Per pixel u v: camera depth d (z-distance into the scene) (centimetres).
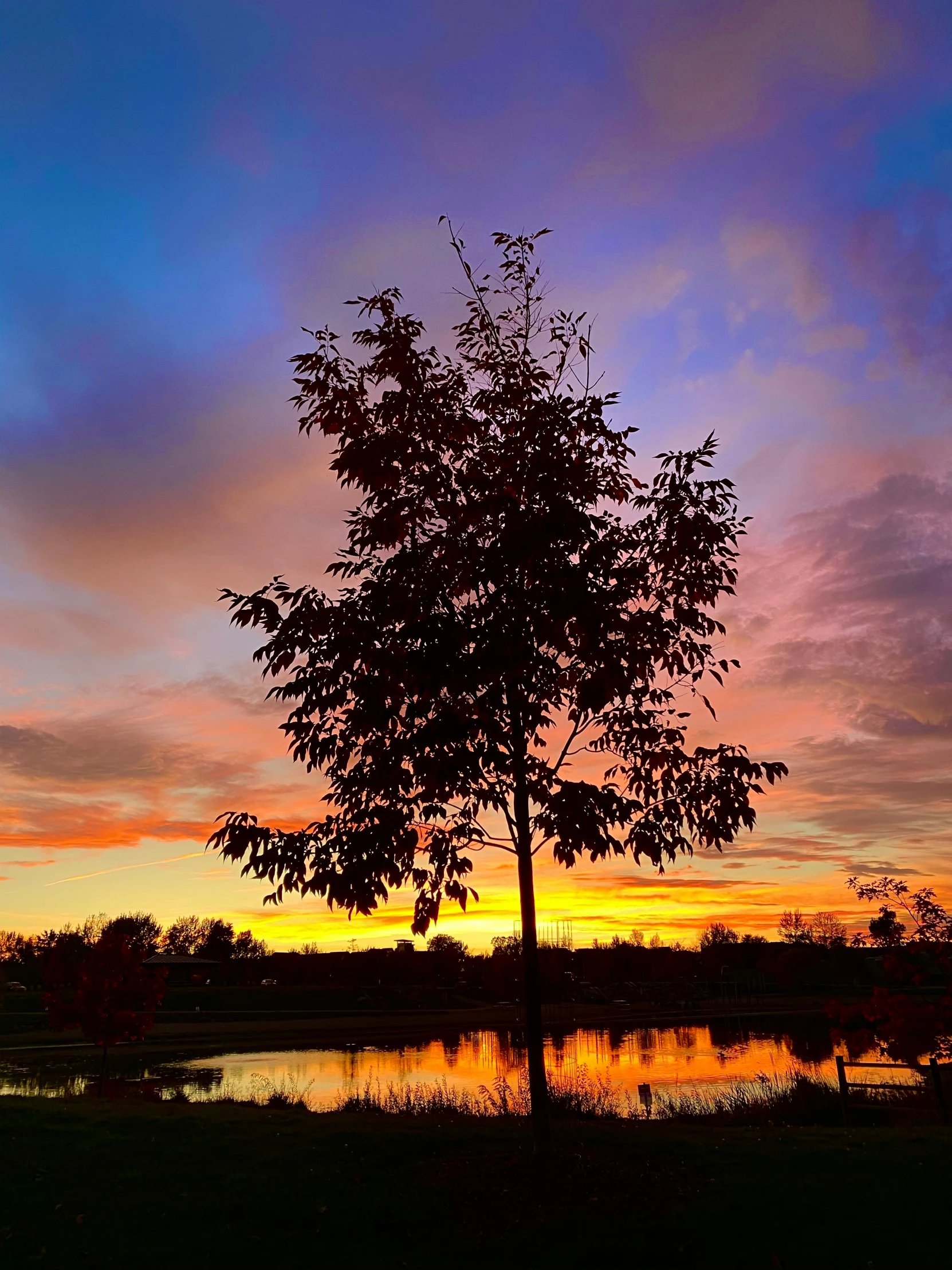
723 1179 855
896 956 1523
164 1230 754
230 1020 7956
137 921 14725
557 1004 10669
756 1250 689
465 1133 1073
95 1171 938
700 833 884
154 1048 5419
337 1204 802
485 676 834
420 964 13750
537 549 860
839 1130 1163
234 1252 702
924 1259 667
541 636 832
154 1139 1079
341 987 11350
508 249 1045
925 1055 1447
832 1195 805
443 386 1002
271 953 15162
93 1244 725
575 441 992
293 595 898
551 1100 1623
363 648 847
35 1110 1354
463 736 816
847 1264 662
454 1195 818
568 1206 779
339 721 880
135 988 2678
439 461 965
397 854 838
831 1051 4459
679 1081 2995
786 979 12625
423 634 827
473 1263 673
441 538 903
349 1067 4066
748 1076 3144
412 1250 699
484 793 891
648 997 12244
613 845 830
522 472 929
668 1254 684
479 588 874
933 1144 1017
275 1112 1348
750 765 870
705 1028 6825
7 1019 6819
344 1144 1025
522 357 1036
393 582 895
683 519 936
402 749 823
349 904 812
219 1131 1134
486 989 12569
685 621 937
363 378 1020
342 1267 669
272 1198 824
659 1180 848
